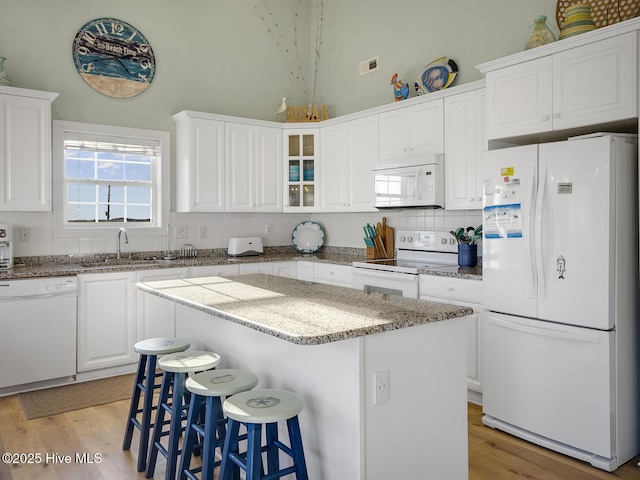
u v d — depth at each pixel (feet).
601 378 8.07
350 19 17.22
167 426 9.81
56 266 13.05
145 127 15.12
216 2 16.57
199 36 16.20
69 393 11.61
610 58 8.21
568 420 8.50
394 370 5.97
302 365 6.63
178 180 15.56
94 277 12.46
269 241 17.88
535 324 8.89
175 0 15.69
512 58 9.59
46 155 12.44
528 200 8.96
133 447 8.90
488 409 9.86
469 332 10.79
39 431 9.53
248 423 5.53
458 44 13.64
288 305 7.06
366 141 14.80
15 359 11.37
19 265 12.98
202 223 16.24
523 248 9.09
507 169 9.34
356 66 17.02
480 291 10.49
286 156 16.80
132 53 14.84
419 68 14.80
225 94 16.78
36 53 13.29
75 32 13.88
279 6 18.10
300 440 5.82
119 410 10.61
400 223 15.10
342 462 5.92
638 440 8.55
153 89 15.28
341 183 15.75
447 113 12.39
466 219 13.17
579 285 8.31
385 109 14.08
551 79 9.05
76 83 13.91
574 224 8.36
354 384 5.68
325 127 16.35
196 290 8.58
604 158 7.98
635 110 7.91
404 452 6.09
